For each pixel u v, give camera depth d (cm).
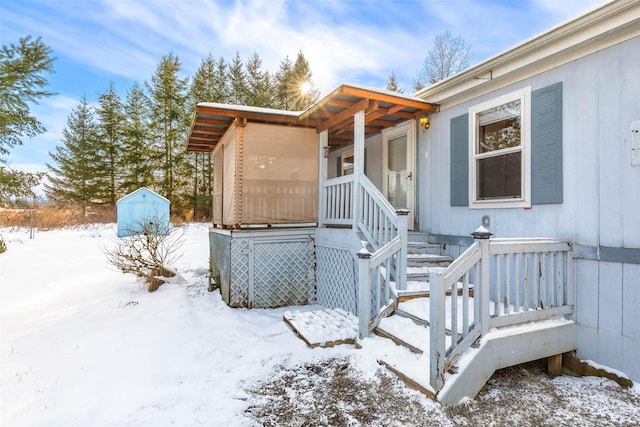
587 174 345
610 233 326
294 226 621
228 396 285
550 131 379
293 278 577
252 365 339
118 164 2522
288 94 2608
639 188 307
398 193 632
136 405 271
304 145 602
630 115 314
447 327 308
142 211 1537
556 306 346
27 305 584
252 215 563
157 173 2420
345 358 347
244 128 564
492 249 305
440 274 260
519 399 284
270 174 578
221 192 704
